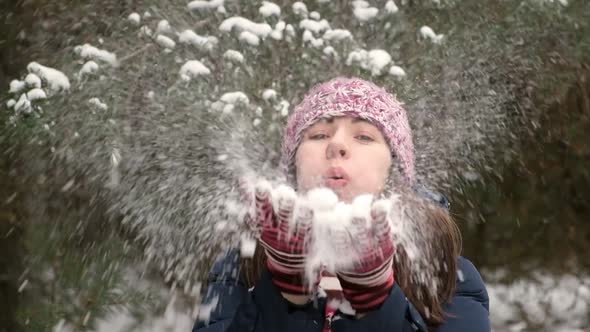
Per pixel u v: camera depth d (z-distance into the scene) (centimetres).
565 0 254
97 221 248
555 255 341
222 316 129
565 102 293
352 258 100
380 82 238
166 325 252
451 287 133
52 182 242
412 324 113
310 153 122
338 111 128
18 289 247
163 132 234
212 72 237
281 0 254
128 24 249
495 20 261
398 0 262
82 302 248
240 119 229
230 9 251
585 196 322
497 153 286
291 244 99
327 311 113
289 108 235
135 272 253
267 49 240
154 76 238
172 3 252
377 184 121
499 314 335
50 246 250
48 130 230
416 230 132
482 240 338
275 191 97
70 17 253
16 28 253
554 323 331
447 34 259
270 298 114
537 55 265
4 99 241
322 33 247
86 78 233
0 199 245
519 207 325
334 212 96
